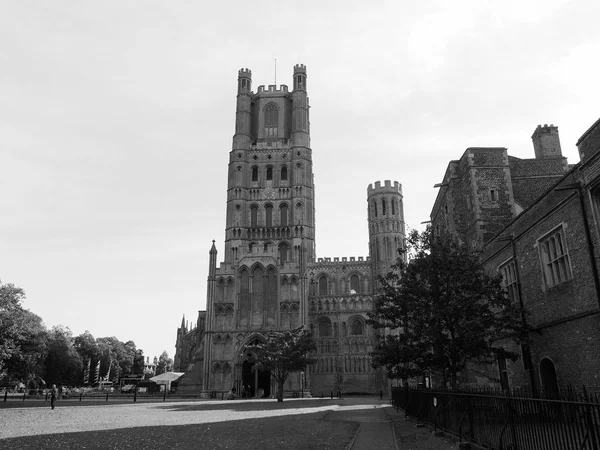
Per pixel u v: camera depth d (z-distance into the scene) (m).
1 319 60.78
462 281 28.97
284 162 115.19
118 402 63.72
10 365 66.88
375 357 32.88
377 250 115.81
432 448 17.73
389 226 117.00
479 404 16.58
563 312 25.36
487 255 36.50
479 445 16.44
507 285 33.06
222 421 30.59
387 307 32.53
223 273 92.62
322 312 107.75
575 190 23.44
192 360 123.19
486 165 41.00
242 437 21.41
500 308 31.58
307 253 108.25
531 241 28.91
